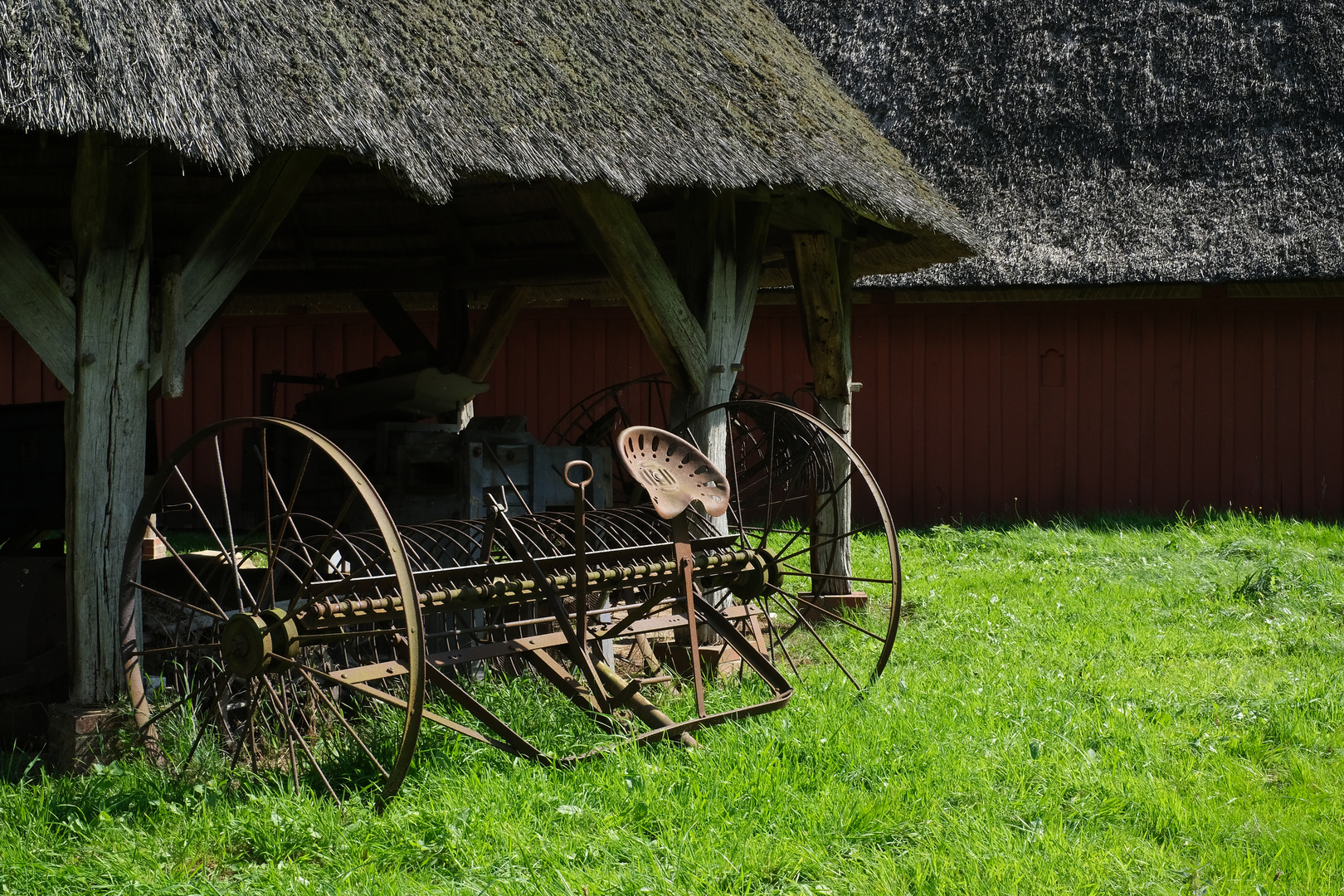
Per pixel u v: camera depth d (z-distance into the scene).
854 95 13.92
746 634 6.38
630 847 3.43
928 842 3.52
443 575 4.32
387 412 7.09
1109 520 11.55
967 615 7.29
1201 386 12.11
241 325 13.75
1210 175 11.93
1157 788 3.96
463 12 5.31
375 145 4.20
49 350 4.34
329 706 4.38
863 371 13.05
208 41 4.11
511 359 13.63
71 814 3.64
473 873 3.29
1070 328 12.47
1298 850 3.48
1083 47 13.34
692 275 6.12
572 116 5.06
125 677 4.39
